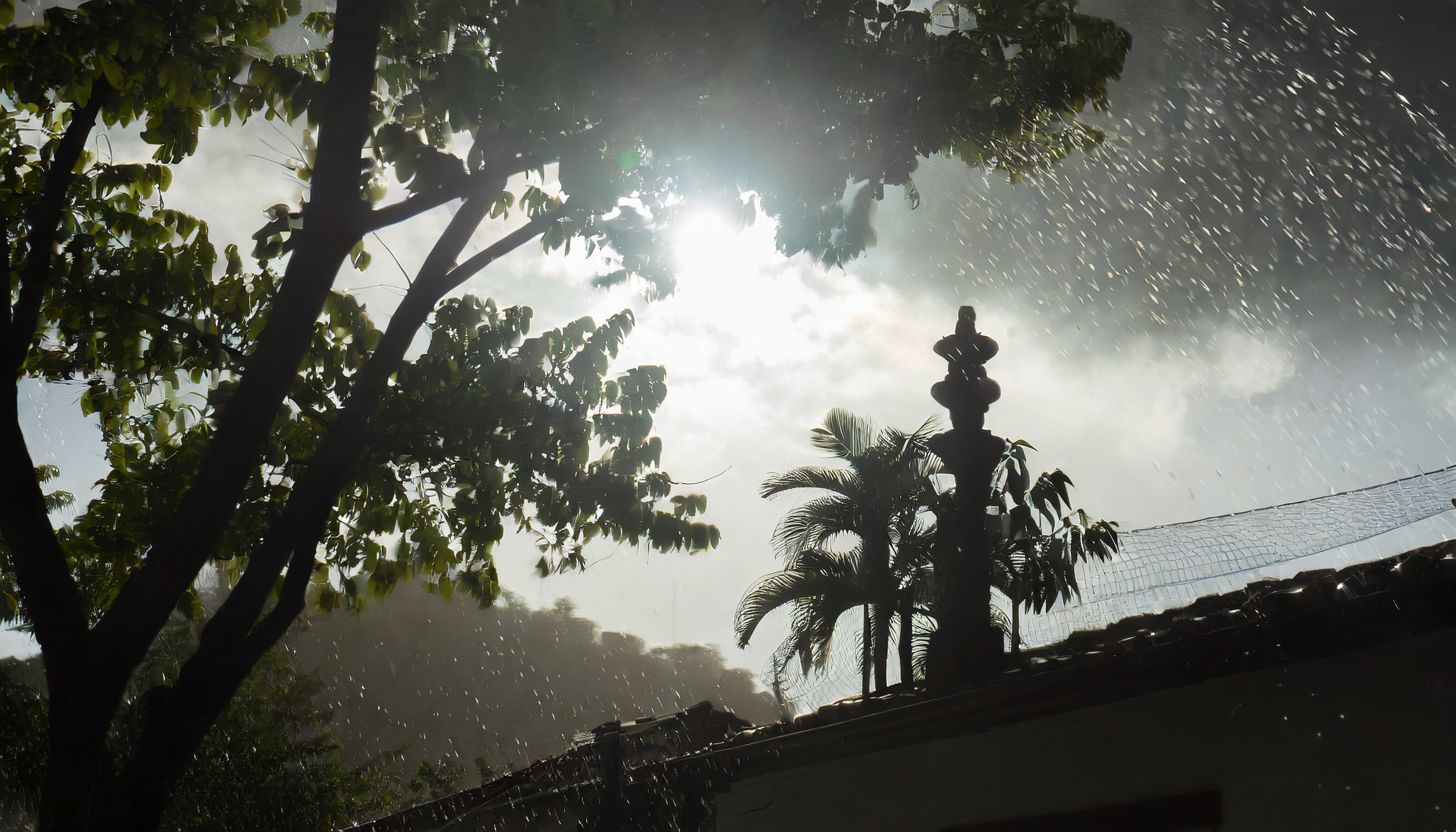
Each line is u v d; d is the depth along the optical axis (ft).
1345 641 12.03
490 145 19.51
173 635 49.26
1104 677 13.39
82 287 22.13
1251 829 12.98
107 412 23.99
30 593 16.62
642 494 25.02
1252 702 13.53
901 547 32.37
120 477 23.25
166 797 16.24
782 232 21.83
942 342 20.90
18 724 31.60
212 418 21.49
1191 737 14.01
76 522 22.15
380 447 22.84
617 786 22.79
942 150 23.43
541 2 17.70
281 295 18.16
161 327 23.03
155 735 16.20
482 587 25.64
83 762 15.48
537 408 23.82
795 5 19.56
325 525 18.95
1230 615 13.26
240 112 20.30
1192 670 12.91
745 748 18.22
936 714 15.03
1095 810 14.61
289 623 18.08
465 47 19.31
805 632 32.58
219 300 23.88
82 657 16.22
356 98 18.80
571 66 18.34
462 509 24.66
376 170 23.43
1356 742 12.39
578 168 19.63
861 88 20.29
